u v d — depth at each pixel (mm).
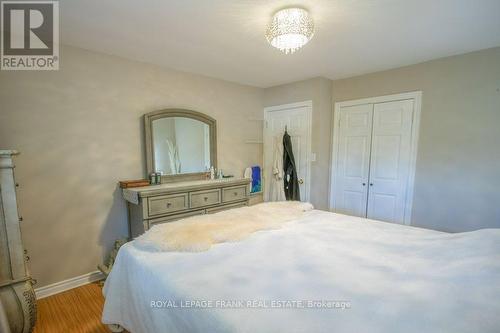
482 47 2316
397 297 920
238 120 3600
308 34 1707
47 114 2072
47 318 1849
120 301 1407
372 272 1112
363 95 3180
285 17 1653
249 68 2898
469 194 2510
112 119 2434
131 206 2473
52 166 2113
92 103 2305
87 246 2330
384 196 3090
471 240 1364
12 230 1520
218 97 3336
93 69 2301
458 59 2492
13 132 1931
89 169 2312
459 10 1663
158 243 1398
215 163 3285
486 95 2369
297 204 2264
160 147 2748
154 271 1176
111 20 1778
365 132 3195
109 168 2436
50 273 2143
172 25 1862
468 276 1033
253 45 2240
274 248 1386
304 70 2990
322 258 1254
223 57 2531
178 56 2492
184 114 2941
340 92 3385
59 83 2121
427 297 912
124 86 2504
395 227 1733
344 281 1039
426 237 1515
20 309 1535
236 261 1235
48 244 2121
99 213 2389
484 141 2404
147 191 2262
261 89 3879
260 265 1191
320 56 2529
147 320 1150
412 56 2543
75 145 2225
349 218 1969
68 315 1882
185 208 2559
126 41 2125
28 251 2025
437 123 2658
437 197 2703
